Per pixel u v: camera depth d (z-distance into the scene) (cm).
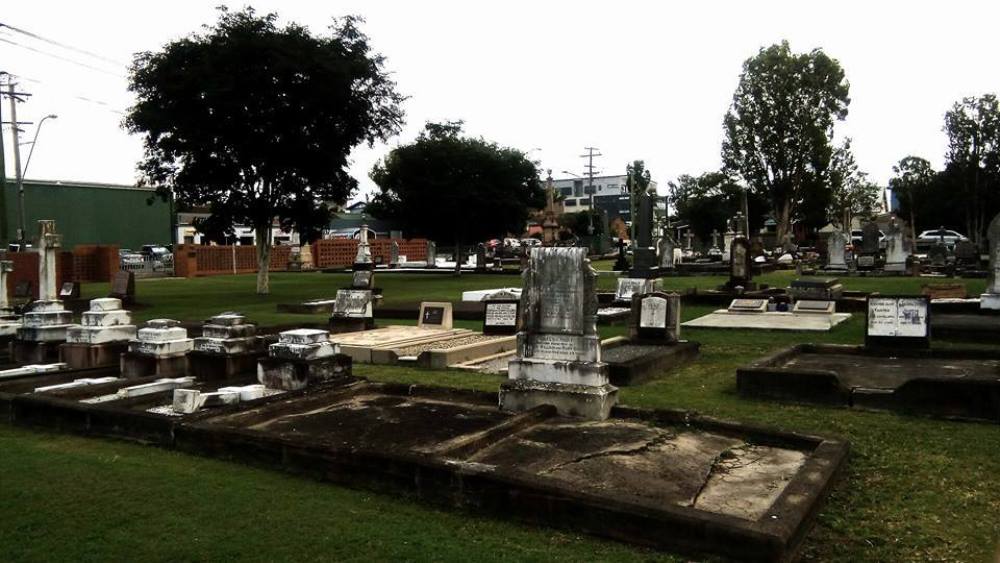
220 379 962
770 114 5488
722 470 560
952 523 473
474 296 2155
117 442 711
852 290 2152
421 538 464
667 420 697
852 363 962
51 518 507
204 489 562
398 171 3419
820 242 5381
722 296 1933
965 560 419
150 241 6200
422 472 534
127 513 513
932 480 555
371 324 1553
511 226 3566
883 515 487
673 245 3469
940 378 747
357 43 2655
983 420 718
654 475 546
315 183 2705
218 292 2869
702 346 1288
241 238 6494
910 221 5644
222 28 2431
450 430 687
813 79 5406
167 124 2370
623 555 433
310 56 2445
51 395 833
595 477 541
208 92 2303
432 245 4638
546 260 762
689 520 429
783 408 804
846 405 799
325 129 2580
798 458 589
